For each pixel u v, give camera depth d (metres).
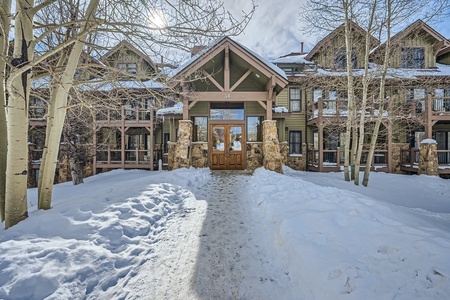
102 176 11.20
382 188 8.14
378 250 2.41
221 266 2.62
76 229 2.95
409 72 12.06
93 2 3.79
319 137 11.46
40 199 3.88
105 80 4.41
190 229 3.65
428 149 10.21
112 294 2.09
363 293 1.83
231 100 8.69
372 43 10.75
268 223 3.81
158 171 12.52
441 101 12.14
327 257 2.35
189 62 7.90
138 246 2.92
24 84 3.35
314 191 5.07
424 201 6.89
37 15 4.72
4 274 2.00
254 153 9.83
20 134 3.33
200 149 9.77
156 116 11.98
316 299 2.01
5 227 3.23
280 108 12.37
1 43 3.53
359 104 11.55
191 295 2.15
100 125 11.59
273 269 2.58
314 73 11.96
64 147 9.66
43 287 1.96
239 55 8.01
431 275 1.90
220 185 6.83
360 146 8.18
